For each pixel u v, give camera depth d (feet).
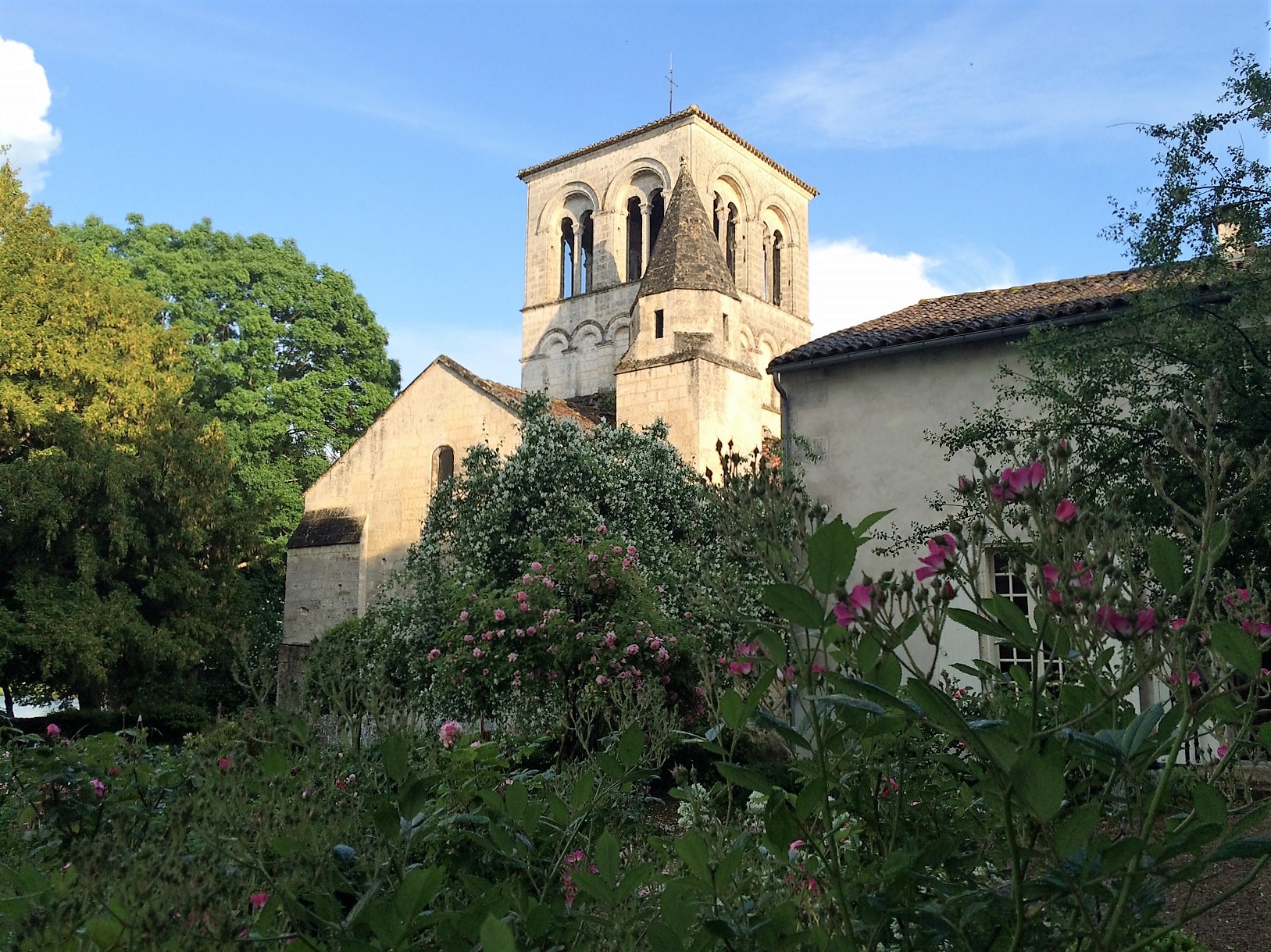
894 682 8.25
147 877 8.22
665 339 73.77
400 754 9.86
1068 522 7.90
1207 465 8.11
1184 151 29.48
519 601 34.96
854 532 8.93
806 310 121.08
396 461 80.53
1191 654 8.43
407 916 8.15
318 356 114.52
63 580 66.28
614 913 8.98
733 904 9.19
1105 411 31.78
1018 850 7.11
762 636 8.54
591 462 47.62
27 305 74.33
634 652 32.14
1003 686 12.16
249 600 78.89
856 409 45.42
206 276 110.01
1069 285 53.01
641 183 111.04
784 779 8.63
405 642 43.21
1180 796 9.53
